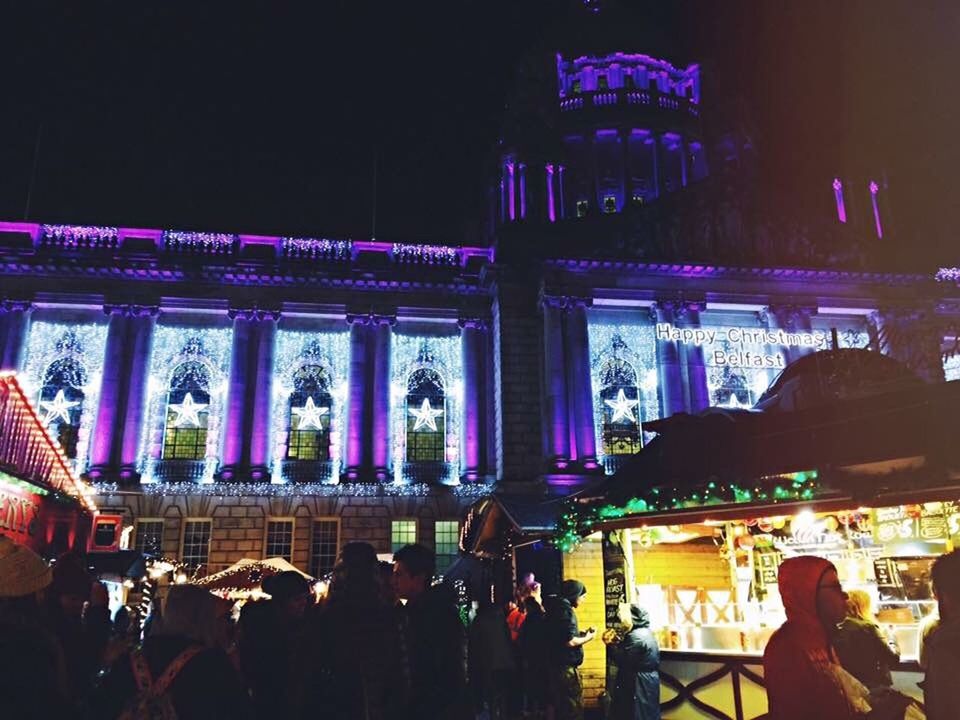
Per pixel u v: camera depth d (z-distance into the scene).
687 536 17.27
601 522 15.34
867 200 54.50
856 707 5.86
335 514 43.56
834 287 48.75
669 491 13.97
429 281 47.50
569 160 57.72
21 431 22.11
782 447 12.94
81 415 43.59
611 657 14.96
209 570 41.34
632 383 46.84
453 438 46.53
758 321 48.97
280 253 47.06
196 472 43.66
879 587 14.53
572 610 14.82
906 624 13.30
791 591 6.08
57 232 45.22
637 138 61.41
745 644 14.62
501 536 23.84
